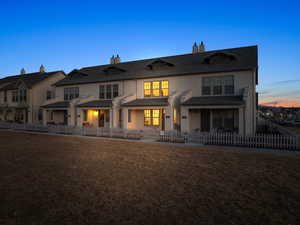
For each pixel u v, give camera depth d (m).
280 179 7.07
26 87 30.47
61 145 14.12
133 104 20.02
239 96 17.30
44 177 7.25
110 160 9.78
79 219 4.49
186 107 17.56
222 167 8.58
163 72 21.25
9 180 6.93
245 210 4.88
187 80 19.88
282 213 4.74
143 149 12.66
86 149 12.62
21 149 12.56
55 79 33.84
